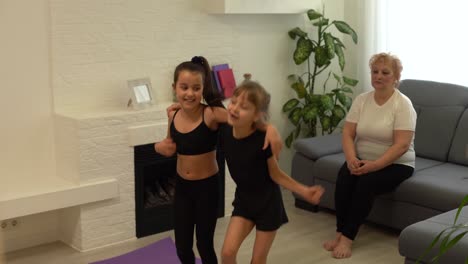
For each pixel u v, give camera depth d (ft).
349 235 12.23
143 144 12.79
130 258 12.04
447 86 14.61
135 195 12.95
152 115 12.87
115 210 12.67
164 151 9.71
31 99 12.26
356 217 12.24
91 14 12.72
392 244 12.78
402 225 12.75
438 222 10.23
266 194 9.19
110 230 12.67
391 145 12.57
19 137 12.24
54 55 12.35
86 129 11.97
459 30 15.21
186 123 9.48
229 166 9.21
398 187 12.63
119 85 13.33
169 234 13.38
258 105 8.64
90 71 12.87
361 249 12.51
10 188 11.72
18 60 12.00
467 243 9.29
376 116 12.57
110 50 13.10
